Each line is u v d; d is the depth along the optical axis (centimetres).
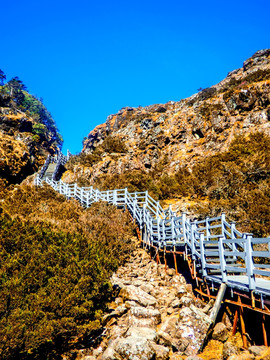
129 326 577
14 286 510
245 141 2427
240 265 787
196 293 753
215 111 3331
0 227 760
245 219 1155
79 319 560
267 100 2977
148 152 3675
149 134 3941
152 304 668
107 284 652
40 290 559
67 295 558
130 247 1145
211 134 3219
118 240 1151
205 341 516
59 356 487
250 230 1089
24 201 1530
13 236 725
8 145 3825
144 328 543
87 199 1802
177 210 1652
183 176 2388
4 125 4578
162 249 1069
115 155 3659
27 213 1327
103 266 734
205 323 529
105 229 1225
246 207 1258
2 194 1753
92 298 620
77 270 635
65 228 1115
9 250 689
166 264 984
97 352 498
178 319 561
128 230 1330
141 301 679
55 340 510
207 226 909
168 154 3541
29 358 465
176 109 4312
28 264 604
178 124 3816
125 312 641
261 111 2903
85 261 691
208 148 3114
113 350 478
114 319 607
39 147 5119
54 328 486
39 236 782
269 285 573
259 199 1230
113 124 6412
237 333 566
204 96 4059
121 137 4275
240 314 554
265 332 501
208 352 500
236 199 1334
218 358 479
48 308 520
